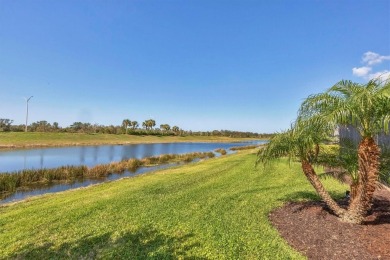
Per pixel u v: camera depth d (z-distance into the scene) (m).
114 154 41.59
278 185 11.84
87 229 6.86
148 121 119.31
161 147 64.44
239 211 8.00
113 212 8.24
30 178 16.98
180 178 14.70
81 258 5.36
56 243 6.08
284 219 7.18
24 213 8.64
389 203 8.42
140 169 23.48
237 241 5.86
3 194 14.12
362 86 6.29
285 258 5.08
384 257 4.91
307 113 6.93
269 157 7.74
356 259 4.91
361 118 6.08
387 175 7.29
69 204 9.55
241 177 14.19
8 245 6.07
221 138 129.38
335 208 7.02
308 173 7.26
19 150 43.22
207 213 7.88
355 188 7.19
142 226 6.92
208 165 21.48
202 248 5.59
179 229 6.64
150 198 9.95
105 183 14.72
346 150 7.87
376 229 6.14
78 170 19.28
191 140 106.50
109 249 5.69
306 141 6.73
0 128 66.38
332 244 5.53
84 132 81.50
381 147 7.40
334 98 6.62
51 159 32.53
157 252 5.46
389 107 5.56
